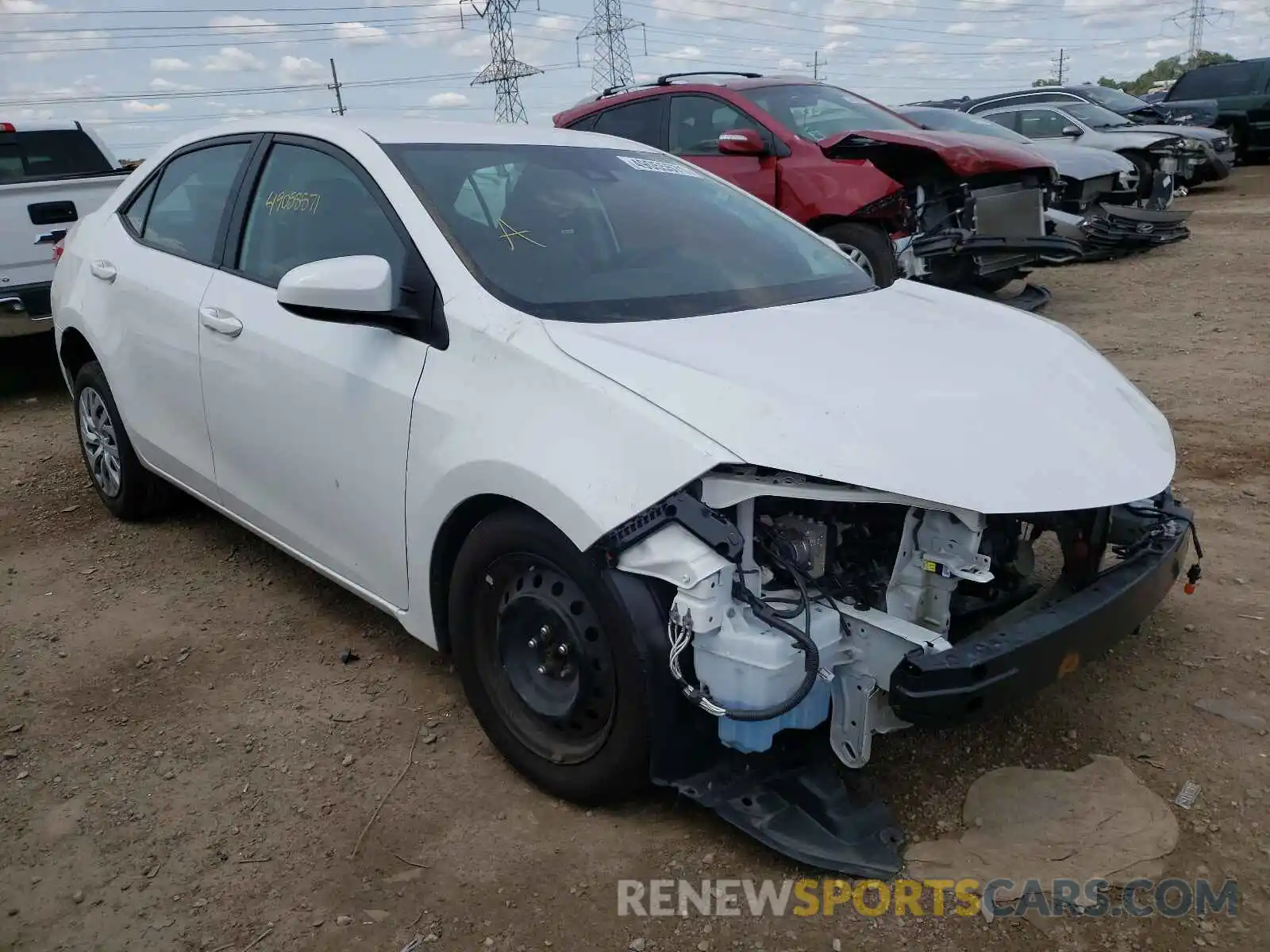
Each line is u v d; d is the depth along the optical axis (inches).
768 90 321.7
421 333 113.0
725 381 94.7
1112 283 383.6
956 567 92.1
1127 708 121.8
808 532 97.0
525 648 108.3
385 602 124.4
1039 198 316.2
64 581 167.3
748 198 155.2
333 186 131.0
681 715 96.2
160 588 163.8
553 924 92.4
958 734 117.2
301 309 109.3
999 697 90.0
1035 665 92.0
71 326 181.0
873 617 94.0
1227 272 387.9
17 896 97.3
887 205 285.4
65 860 102.1
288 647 143.9
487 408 103.7
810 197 292.7
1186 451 205.0
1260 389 242.4
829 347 106.6
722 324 111.0
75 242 188.5
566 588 100.5
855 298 130.0
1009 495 90.7
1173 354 278.5
